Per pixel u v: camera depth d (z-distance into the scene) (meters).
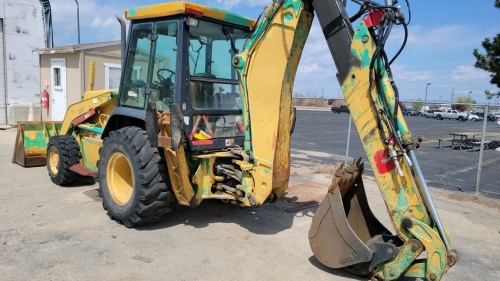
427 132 16.03
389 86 3.16
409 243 3.12
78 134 6.51
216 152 4.51
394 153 3.12
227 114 4.72
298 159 9.76
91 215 4.87
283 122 4.00
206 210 5.23
